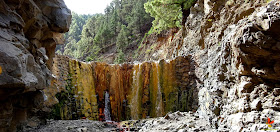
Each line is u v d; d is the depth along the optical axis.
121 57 30.59
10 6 4.28
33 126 6.26
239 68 4.84
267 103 4.02
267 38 3.94
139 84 13.39
